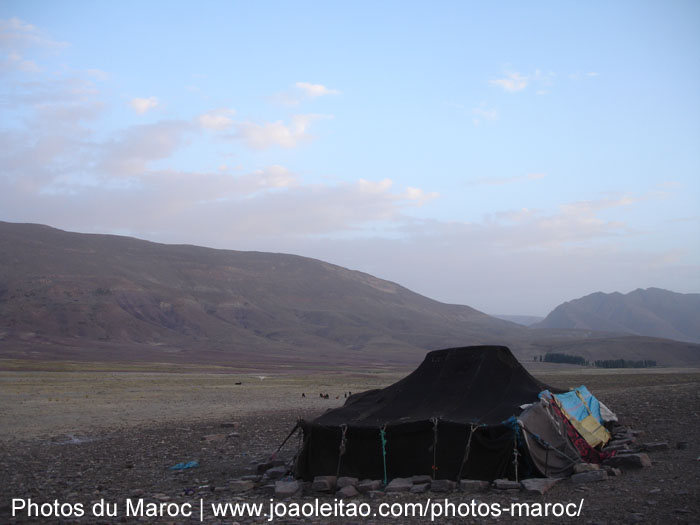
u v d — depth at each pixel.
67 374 103.62
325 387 75.56
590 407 20.50
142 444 27.41
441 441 16.84
